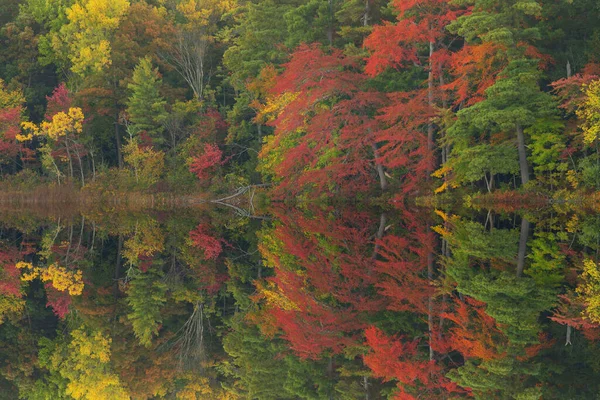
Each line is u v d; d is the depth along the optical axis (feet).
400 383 51.19
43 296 93.56
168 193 198.18
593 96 119.65
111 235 141.08
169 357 68.39
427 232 111.24
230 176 198.90
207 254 118.42
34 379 62.64
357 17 175.52
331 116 152.66
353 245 104.94
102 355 69.15
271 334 71.46
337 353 60.70
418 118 144.66
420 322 64.59
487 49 130.93
